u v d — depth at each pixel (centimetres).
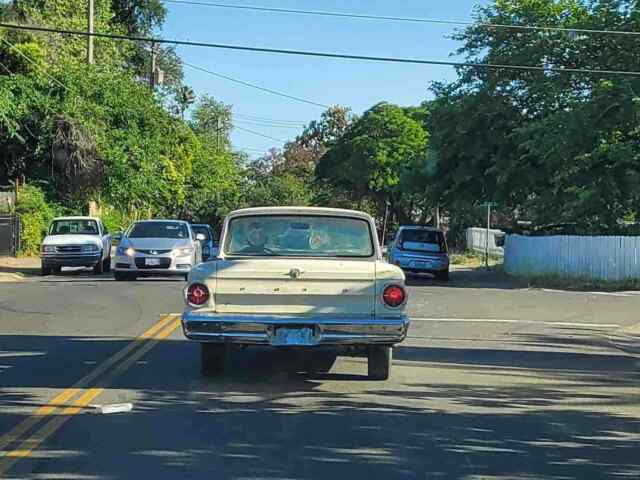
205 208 6644
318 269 899
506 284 2653
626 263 2517
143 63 5925
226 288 905
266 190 7350
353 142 6041
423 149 5809
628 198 2664
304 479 622
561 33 2891
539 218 3031
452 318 1672
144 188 3900
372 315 907
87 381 965
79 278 2555
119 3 5569
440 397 920
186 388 937
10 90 3419
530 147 2658
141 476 625
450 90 3198
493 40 3086
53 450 691
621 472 657
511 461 680
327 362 1109
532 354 1246
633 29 2684
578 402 916
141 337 1297
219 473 634
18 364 1070
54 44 4203
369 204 6738
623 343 1398
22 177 3747
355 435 749
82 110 3684
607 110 2520
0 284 2253
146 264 2300
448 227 5991
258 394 913
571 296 2164
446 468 657
